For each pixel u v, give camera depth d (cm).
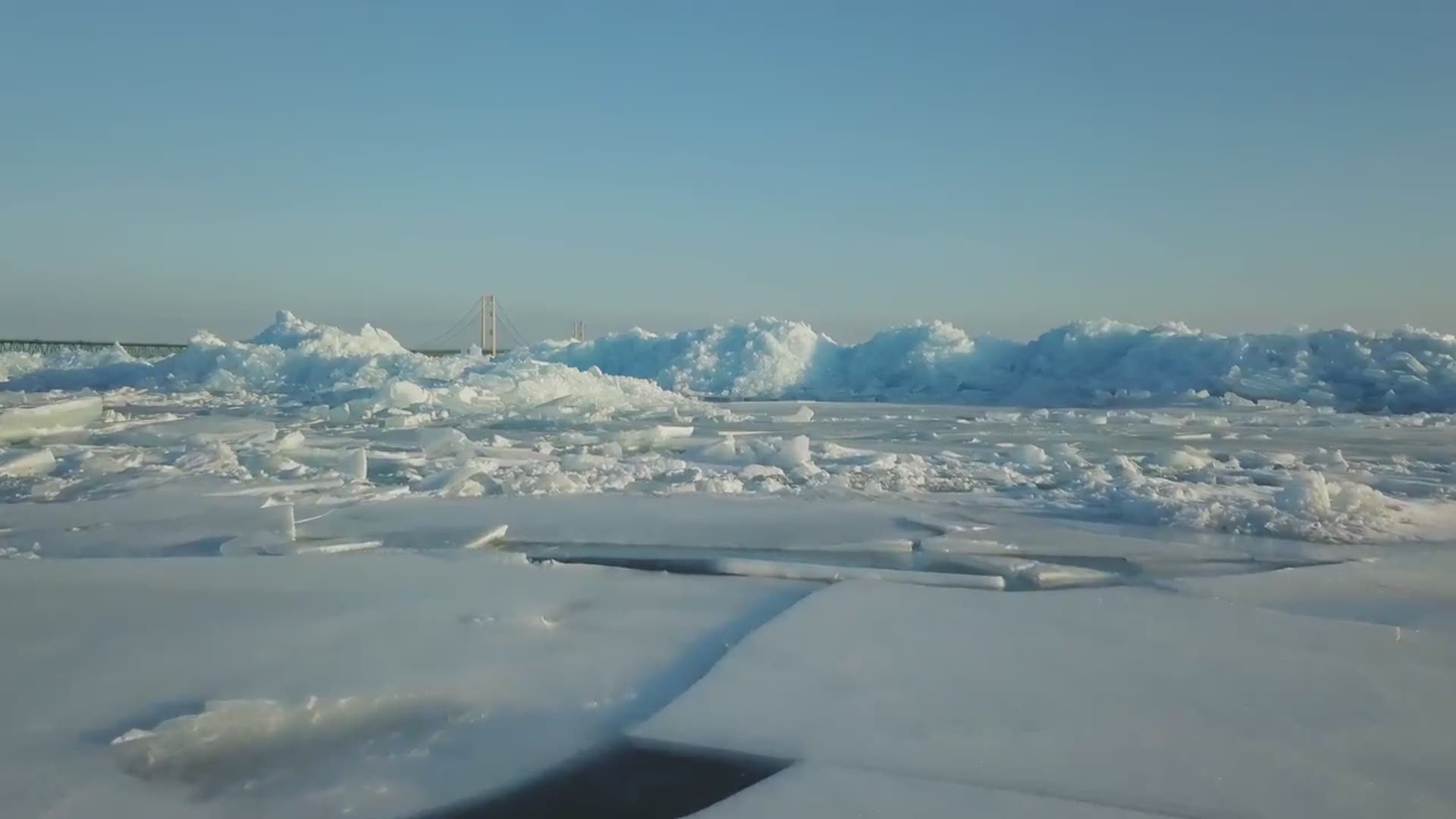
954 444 1719
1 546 813
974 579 706
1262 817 347
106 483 1140
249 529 875
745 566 741
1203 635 556
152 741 401
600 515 956
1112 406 2869
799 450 1354
